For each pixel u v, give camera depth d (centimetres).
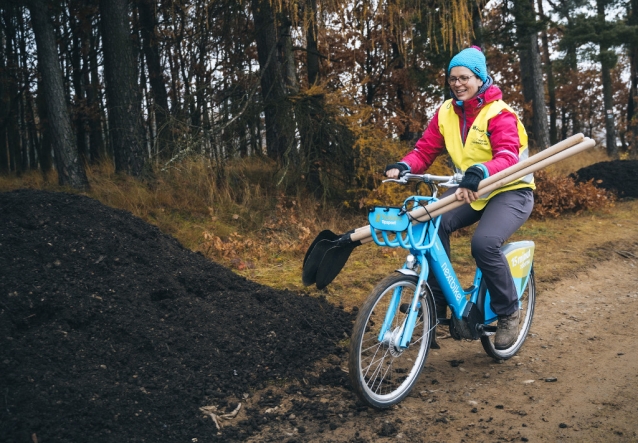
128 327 361
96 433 282
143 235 464
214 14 1202
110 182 888
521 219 361
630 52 2680
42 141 1642
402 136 1247
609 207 1011
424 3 856
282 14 954
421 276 338
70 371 317
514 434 300
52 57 875
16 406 282
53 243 403
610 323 489
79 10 1413
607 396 343
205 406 323
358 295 538
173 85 1622
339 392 352
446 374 384
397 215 319
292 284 557
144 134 984
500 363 404
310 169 908
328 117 885
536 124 1869
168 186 867
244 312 416
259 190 887
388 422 315
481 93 347
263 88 1038
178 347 362
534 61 1858
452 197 327
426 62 1252
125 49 957
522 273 403
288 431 306
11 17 1634
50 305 354
